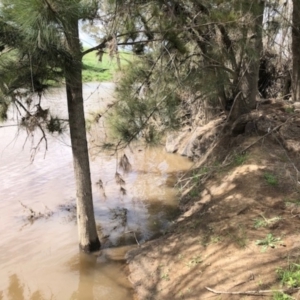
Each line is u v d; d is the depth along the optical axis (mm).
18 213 6906
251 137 7223
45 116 4660
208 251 4383
